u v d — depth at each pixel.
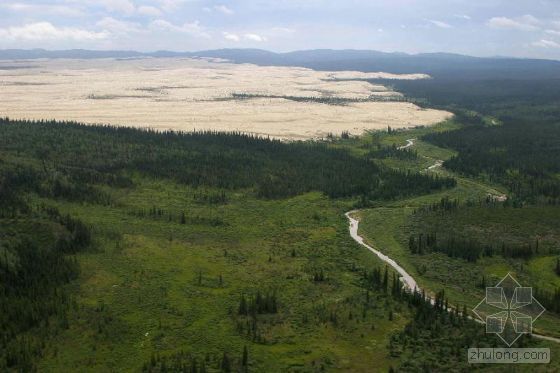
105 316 129.75
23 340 116.81
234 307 138.00
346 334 126.06
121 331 124.56
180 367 110.62
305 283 154.00
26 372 107.62
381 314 135.25
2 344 115.38
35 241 160.50
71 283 145.00
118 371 110.38
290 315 134.50
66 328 123.69
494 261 170.50
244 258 172.00
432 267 167.25
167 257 168.38
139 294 142.25
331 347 120.62
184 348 118.75
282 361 114.94
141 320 129.62
